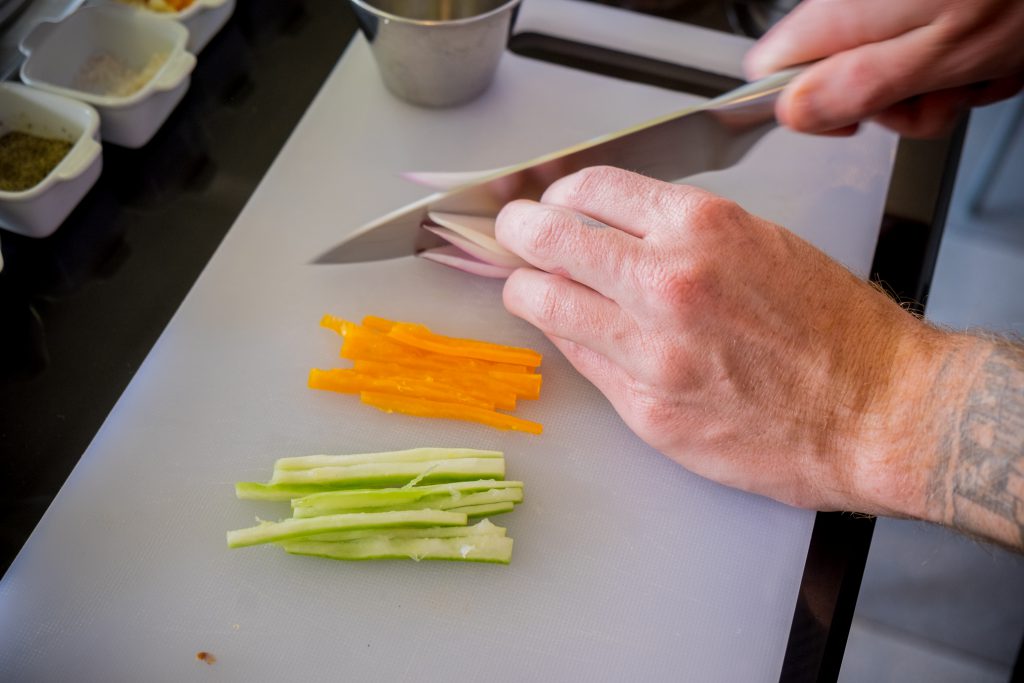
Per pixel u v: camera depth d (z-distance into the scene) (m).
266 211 0.46
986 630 0.56
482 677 0.37
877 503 0.38
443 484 0.40
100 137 0.47
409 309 0.44
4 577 0.38
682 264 0.38
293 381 0.42
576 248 0.39
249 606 0.38
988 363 0.38
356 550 0.38
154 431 0.41
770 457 0.39
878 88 0.44
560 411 0.42
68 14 0.47
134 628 0.37
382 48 0.47
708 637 0.38
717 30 0.55
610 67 0.53
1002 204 0.73
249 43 0.53
